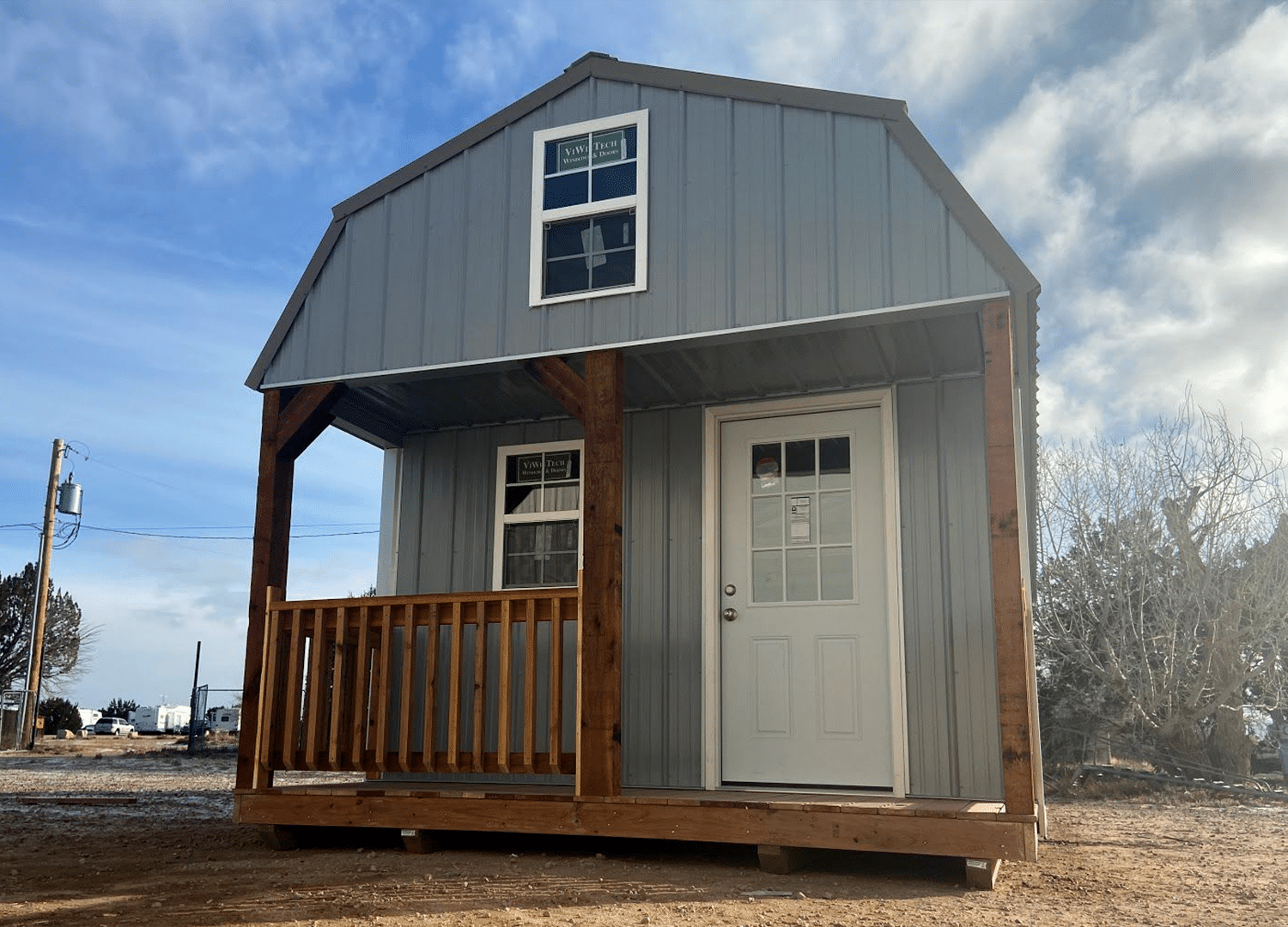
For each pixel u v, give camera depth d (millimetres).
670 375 7168
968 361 6895
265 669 6762
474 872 5586
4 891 5129
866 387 7270
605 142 6812
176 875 5578
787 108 6406
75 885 5289
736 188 6418
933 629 6797
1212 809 10602
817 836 5461
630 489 7758
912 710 6746
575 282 6734
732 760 7145
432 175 7219
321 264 7352
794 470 7426
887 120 6129
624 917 4477
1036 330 6516
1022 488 6922
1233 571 14602
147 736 33781
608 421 6395
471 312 6883
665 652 7418
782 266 6207
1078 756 14844
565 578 7957
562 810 5980
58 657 32844
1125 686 14031
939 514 6941
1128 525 15180
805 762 6973
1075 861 6461
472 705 7828
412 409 8070
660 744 7305
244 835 7254
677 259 6461
